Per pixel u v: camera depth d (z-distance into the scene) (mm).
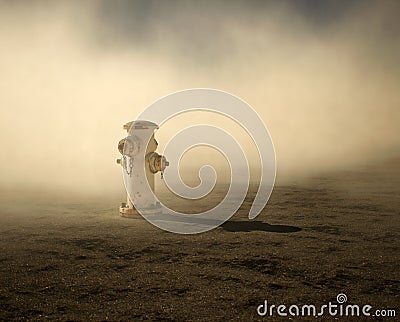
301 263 3861
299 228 5340
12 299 3082
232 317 2777
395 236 4891
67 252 4266
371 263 3859
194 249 4348
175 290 3232
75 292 3205
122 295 3143
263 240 4711
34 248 4414
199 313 2836
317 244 4531
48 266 3820
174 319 2750
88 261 3965
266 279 3457
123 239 4777
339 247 4406
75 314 2834
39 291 3229
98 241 4699
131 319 2754
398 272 3613
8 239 4812
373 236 4895
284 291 3203
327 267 3748
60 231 5207
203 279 3461
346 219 5922
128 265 3838
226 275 3553
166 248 4391
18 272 3658
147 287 3293
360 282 3385
